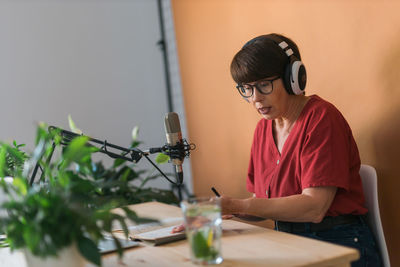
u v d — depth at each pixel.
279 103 1.80
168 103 4.57
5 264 1.40
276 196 1.87
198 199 1.16
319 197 1.64
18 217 1.07
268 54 1.73
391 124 1.95
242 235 1.43
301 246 1.25
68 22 4.49
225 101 3.26
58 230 1.02
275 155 1.90
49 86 4.41
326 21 2.27
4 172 1.35
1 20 4.28
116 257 1.33
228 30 3.13
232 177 3.30
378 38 1.98
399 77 1.90
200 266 1.14
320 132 1.71
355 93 2.13
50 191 1.08
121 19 4.70
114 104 4.64
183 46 3.76
